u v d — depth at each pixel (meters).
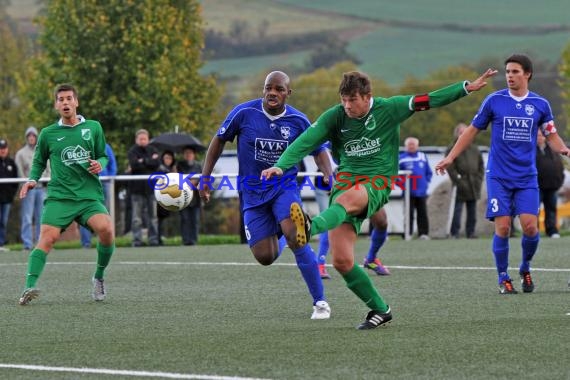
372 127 18.02
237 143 20.81
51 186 22.70
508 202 23.39
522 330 17.50
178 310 21.16
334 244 17.89
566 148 23.23
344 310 20.88
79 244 43.69
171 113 87.56
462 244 39.81
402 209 45.25
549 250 35.66
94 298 23.02
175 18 89.38
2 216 42.03
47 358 15.58
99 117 86.69
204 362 14.99
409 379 13.66
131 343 16.83
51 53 87.00
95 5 86.25
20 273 30.00
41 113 87.00
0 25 125.44
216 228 69.44
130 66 86.31
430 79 199.12
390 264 31.34
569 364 14.48
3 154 42.28
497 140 23.42
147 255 36.41
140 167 42.31
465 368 14.30
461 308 20.70
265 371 14.27
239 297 23.41
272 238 20.62
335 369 14.34
